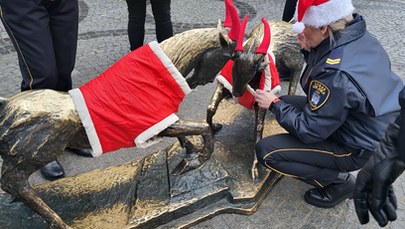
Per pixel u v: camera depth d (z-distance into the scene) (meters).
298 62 2.88
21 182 1.90
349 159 2.26
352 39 1.99
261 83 2.32
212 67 2.14
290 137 2.31
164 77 1.95
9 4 2.20
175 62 2.00
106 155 2.88
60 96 1.90
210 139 2.36
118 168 2.55
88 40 4.55
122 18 5.23
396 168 1.35
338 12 1.93
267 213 2.42
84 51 4.30
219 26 2.12
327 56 2.02
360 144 2.12
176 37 2.03
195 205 2.32
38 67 2.36
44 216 1.99
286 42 2.76
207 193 2.35
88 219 2.20
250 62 2.04
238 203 2.40
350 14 1.97
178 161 2.57
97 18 5.17
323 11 1.93
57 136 1.86
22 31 2.26
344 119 2.00
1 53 4.15
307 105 2.12
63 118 1.84
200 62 2.12
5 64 3.94
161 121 1.97
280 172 2.37
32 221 2.17
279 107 2.22
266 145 2.32
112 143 1.97
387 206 1.55
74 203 2.29
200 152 2.46
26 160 1.84
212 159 2.58
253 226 2.33
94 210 2.25
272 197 2.54
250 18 5.48
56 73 2.49
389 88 2.02
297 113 2.18
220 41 2.05
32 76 2.41
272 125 2.99
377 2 6.34
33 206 1.96
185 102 3.50
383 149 1.38
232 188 2.43
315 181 2.41
